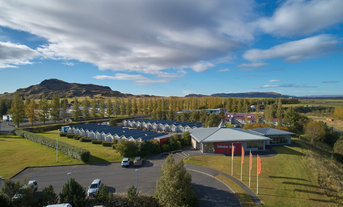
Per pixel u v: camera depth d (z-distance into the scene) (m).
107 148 44.28
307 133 57.56
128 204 20.44
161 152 42.44
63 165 33.41
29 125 83.56
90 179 27.75
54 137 57.53
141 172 30.69
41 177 28.33
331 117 111.44
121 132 53.12
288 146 45.34
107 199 20.44
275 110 92.69
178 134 51.41
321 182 27.34
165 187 21.12
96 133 55.56
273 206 21.62
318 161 35.47
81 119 102.06
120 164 34.34
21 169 31.02
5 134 58.47
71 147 38.00
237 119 98.25
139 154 38.84
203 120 81.94
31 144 46.75
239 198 23.03
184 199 21.03
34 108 78.31
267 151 41.06
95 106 102.56
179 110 130.12
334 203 22.53
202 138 41.88
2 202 16.50
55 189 24.53
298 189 25.30
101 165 33.72
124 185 25.98
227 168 32.09
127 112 112.44
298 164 33.34
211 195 23.67
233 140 40.47
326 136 60.34
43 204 18.06
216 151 40.91
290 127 60.53
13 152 39.94
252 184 26.48
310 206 21.92
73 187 19.66
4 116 105.44
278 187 25.69
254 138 41.06
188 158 37.31
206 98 157.25
